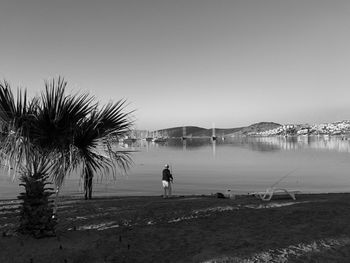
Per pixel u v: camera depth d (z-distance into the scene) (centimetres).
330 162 8200
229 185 4184
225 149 16512
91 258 724
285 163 8088
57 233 848
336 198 1473
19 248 742
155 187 3894
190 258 737
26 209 809
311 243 819
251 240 841
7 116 748
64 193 2783
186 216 1085
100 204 1415
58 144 788
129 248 788
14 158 770
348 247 797
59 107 766
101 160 851
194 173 5884
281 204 1280
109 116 816
